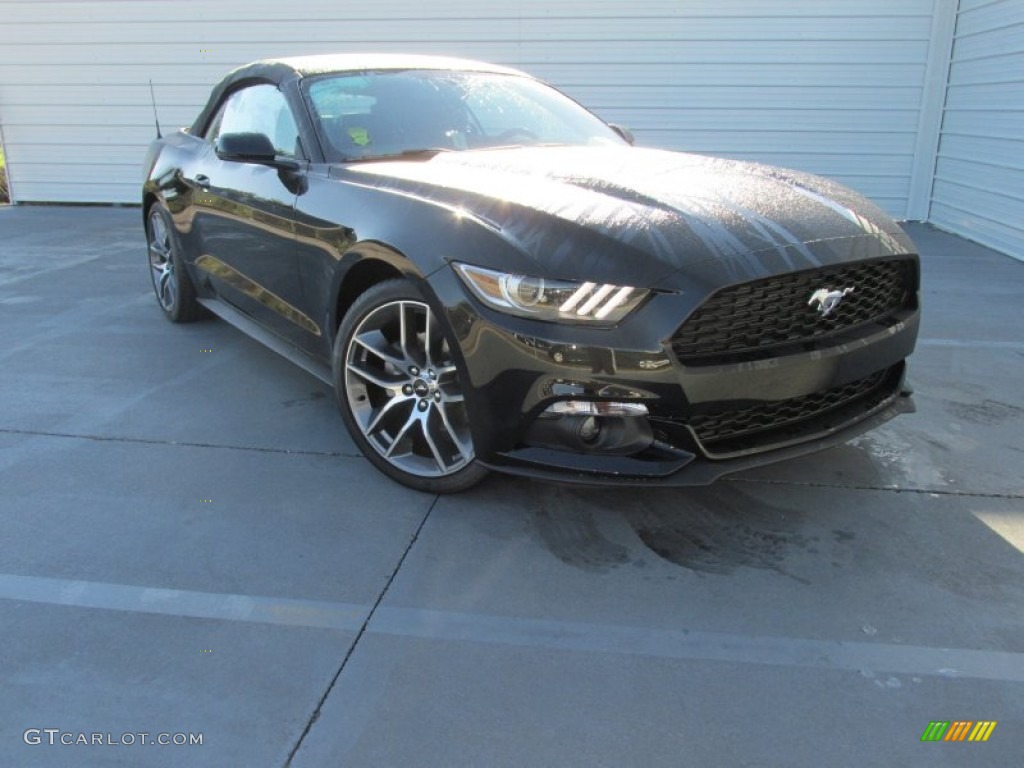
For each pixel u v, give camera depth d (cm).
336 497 282
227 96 422
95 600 223
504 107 373
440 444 273
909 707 187
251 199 353
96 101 1001
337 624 214
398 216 267
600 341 222
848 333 254
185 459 311
